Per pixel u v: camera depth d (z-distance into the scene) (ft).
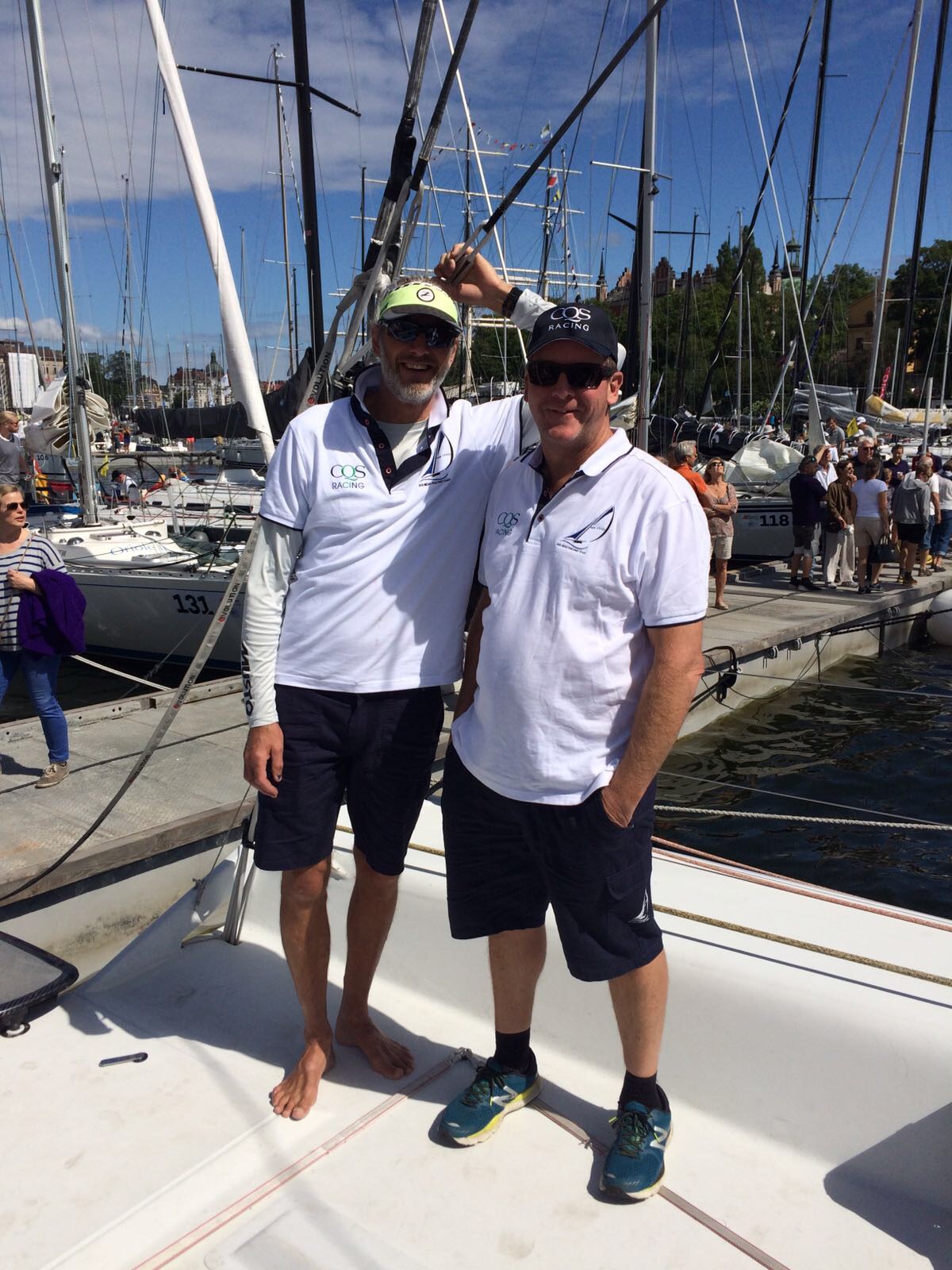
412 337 5.51
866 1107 5.68
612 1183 5.46
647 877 5.44
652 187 33.68
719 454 63.82
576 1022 6.82
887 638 39.11
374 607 5.94
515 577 5.32
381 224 6.42
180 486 49.06
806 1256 5.10
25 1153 5.93
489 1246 5.19
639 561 5.00
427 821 9.14
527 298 6.47
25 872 12.59
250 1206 5.49
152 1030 7.24
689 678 4.95
